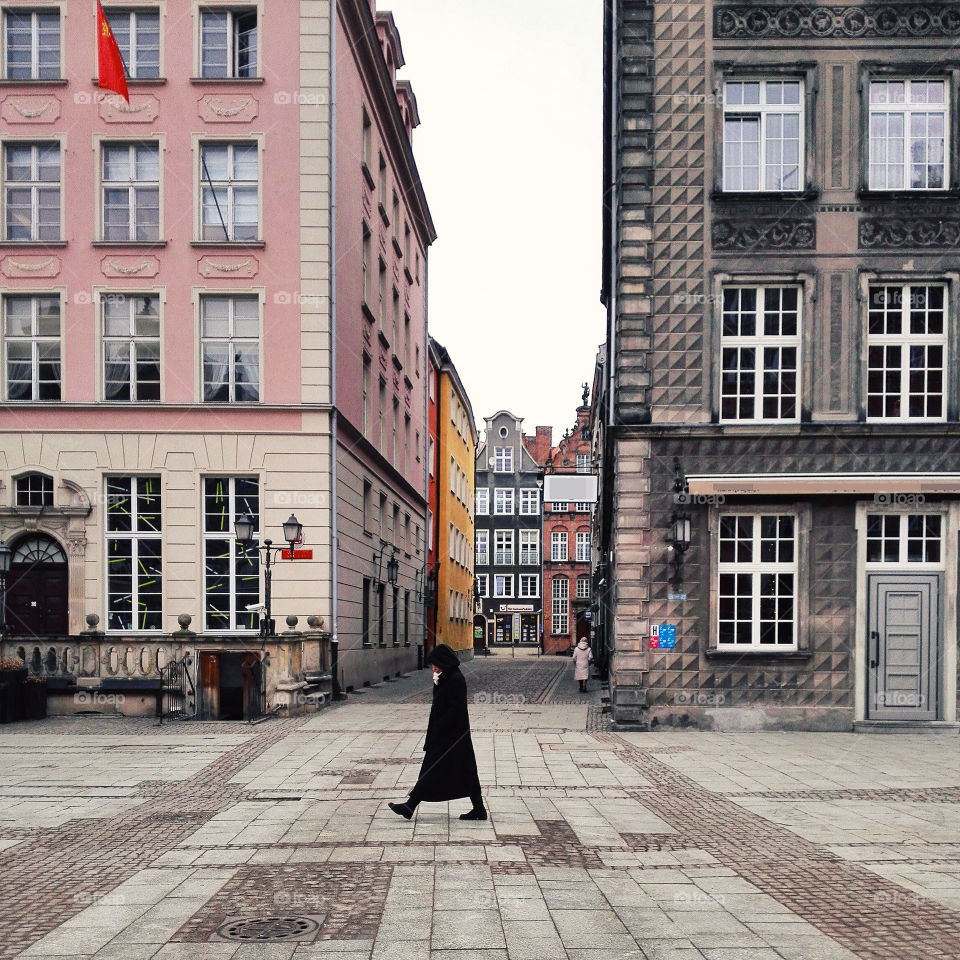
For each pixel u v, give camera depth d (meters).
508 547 76.88
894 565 16.98
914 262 17.16
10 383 23.36
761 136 17.56
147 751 14.41
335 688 22.64
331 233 23.25
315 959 5.42
